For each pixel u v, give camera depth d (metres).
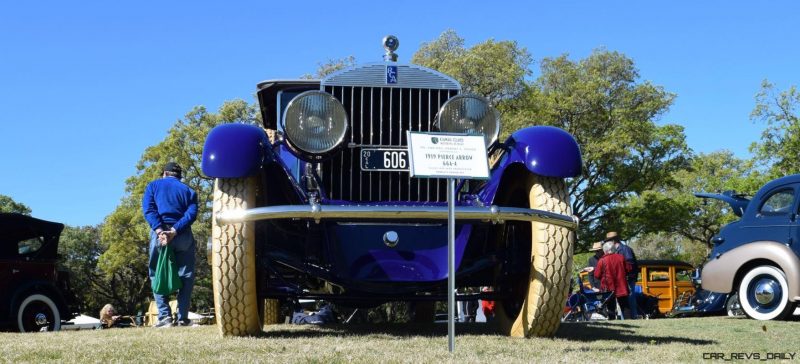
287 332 5.66
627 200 34.25
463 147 4.40
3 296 10.64
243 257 4.88
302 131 5.00
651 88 32.62
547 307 5.04
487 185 5.21
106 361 3.85
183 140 31.22
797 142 33.12
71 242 47.53
